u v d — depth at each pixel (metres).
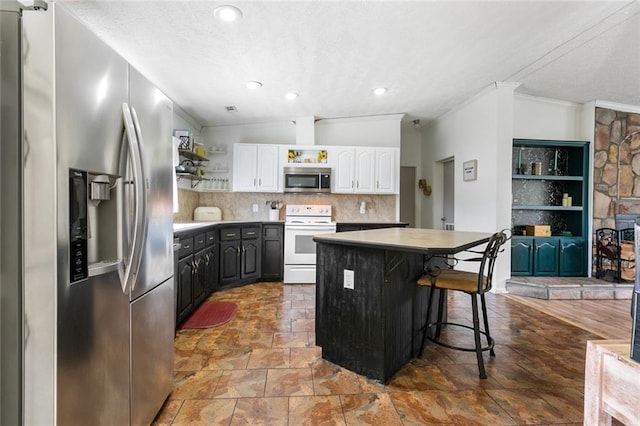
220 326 2.76
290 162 4.57
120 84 1.20
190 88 3.55
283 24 2.33
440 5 2.14
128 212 1.21
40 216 0.91
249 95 3.78
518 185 4.65
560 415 1.59
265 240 4.37
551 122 4.52
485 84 3.70
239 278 4.13
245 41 2.55
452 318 3.02
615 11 2.26
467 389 1.82
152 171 1.46
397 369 2.01
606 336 2.60
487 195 3.96
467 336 2.59
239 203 4.94
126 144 1.21
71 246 0.96
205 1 2.04
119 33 2.41
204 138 5.04
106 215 1.17
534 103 4.45
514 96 4.28
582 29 2.49
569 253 4.37
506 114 3.76
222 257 3.90
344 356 2.05
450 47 2.73
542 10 2.23
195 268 3.10
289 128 4.96
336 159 4.59
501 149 3.78
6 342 0.92
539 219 4.69
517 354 2.27
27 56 0.90
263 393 1.77
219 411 1.61
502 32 2.51
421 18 2.29
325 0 2.06
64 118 0.93
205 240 3.42
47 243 0.91
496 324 2.88
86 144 1.02
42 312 0.91
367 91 3.76
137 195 1.21
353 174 4.60
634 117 4.52
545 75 3.45
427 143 5.69
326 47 2.68
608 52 2.90
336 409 1.64
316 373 1.99
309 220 4.67
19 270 0.92
